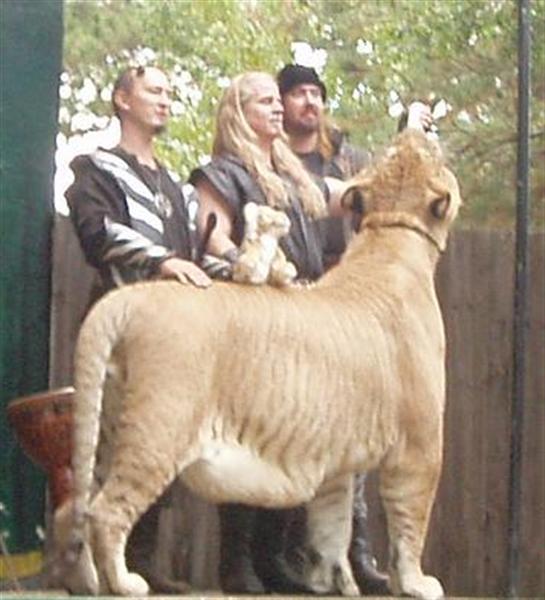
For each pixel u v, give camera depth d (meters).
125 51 11.65
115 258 9.48
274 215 9.29
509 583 9.61
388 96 12.12
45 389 10.23
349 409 9.25
